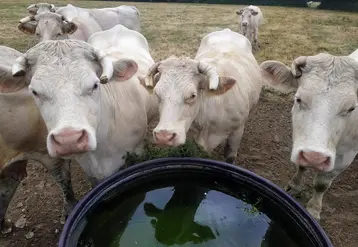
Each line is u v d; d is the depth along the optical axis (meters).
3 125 1.26
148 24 5.07
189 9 7.07
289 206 1.08
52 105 1.03
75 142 0.98
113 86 1.41
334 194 1.80
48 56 1.07
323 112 1.17
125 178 1.16
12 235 1.55
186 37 4.34
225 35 2.20
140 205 1.23
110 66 1.12
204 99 1.54
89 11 3.54
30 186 1.81
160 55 3.62
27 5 6.58
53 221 1.62
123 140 1.47
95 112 1.10
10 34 4.20
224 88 1.44
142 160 1.48
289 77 1.39
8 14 5.46
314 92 1.20
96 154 1.39
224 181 1.23
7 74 1.14
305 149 1.16
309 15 6.27
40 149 1.43
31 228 1.58
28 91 1.17
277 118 2.42
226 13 6.42
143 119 1.56
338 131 1.21
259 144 2.16
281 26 5.11
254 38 4.06
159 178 1.23
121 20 3.78
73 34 3.13
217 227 1.18
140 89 1.59
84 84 1.04
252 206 1.18
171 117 1.34
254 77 1.92
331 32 4.72
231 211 1.21
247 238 1.14
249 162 2.01
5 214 1.58
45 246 1.51
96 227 1.12
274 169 1.96
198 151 1.48
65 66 1.05
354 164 2.00
